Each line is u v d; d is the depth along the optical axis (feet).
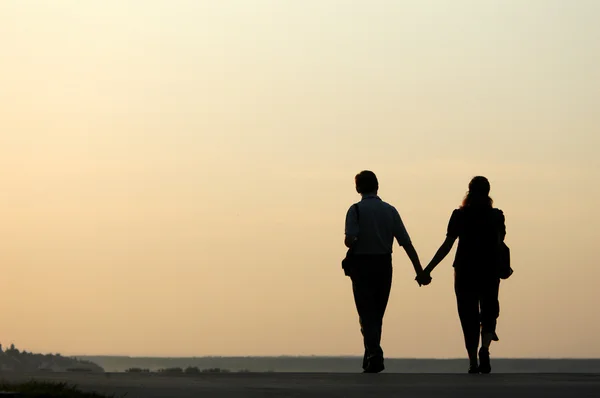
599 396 49.37
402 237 78.18
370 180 79.36
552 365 627.46
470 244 76.28
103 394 47.50
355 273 78.18
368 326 77.51
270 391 51.42
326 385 55.83
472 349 75.97
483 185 77.15
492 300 76.02
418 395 49.70
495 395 49.80
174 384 55.47
